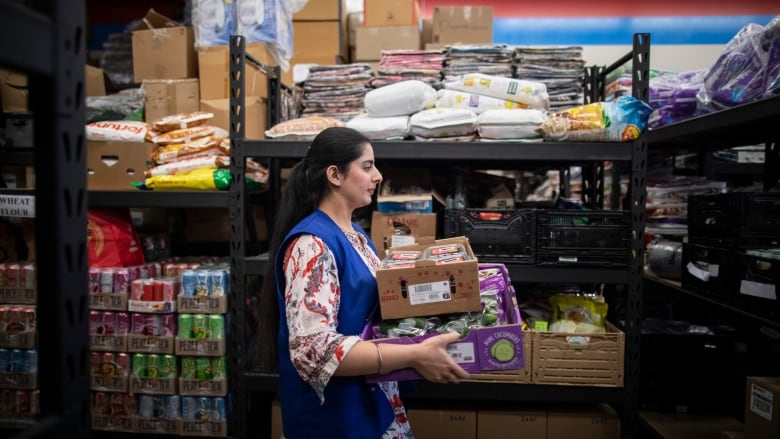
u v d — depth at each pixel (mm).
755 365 2012
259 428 2246
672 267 2215
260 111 2248
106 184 2072
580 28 4008
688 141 2197
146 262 2240
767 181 2066
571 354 1790
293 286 1012
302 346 958
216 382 1910
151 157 2061
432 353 985
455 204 2086
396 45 2838
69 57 628
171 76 2371
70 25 629
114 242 2018
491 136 1872
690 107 2141
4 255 2102
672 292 2055
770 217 1645
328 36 2986
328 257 1036
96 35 3764
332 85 2357
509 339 1049
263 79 2342
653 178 2627
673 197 2465
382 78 2301
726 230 1741
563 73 2227
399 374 1030
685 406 2055
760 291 1545
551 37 4027
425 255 1271
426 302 1076
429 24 3139
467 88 2072
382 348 965
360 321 1082
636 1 3963
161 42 2375
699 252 1898
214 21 2332
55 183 613
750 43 1654
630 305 1812
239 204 1875
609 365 1776
